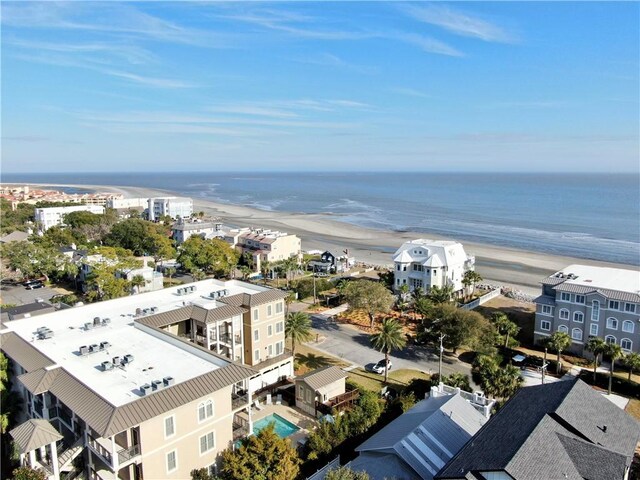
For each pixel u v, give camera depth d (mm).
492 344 75812
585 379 68562
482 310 102938
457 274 113062
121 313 62906
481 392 56562
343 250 163125
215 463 43188
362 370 72688
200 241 139625
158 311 62281
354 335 87688
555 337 70500
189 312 61031
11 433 40250
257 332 66188
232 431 44750
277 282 125688
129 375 44375
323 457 46906
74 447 41406
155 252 150250
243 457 39312
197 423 41312
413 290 111188
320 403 58188
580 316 77938
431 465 40938
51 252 124938
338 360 76438
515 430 37219
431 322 83688
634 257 157625
